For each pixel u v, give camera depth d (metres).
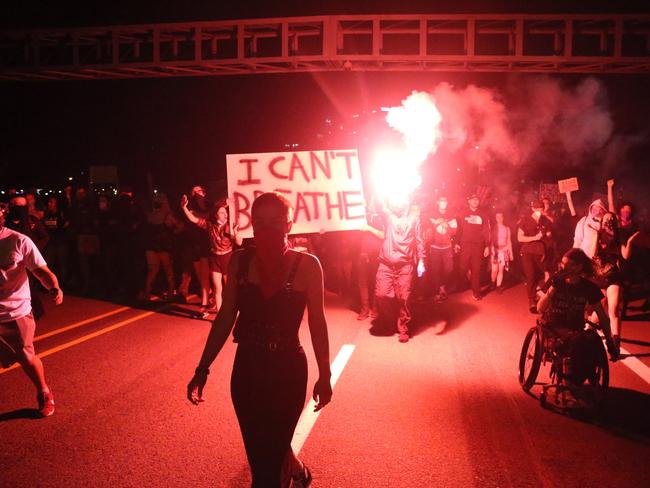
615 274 8.23
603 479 4.61
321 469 4.72
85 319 10.23
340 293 12.63
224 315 3.47
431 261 12.09
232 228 7.41
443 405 6.14
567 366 5.88
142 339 8.83
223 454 4.95
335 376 7.09
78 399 6.23
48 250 13.46
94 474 4.59
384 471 4.70
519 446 5.18
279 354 3.33
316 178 7.64
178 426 5.52
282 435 3.34
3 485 4.40
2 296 5.52
